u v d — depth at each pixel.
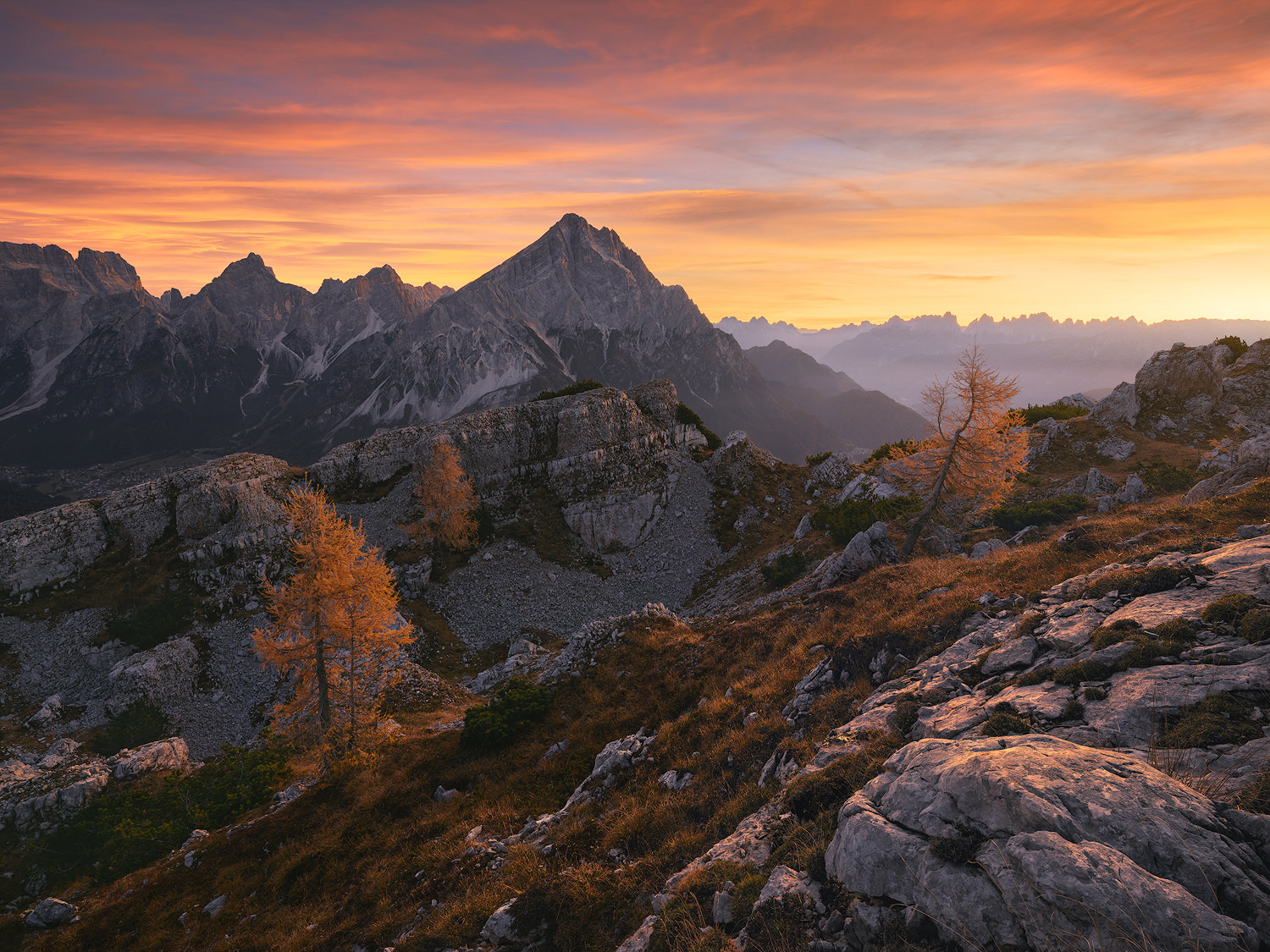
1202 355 59.94
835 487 79.12
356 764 27.47
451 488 69.06
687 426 89.62
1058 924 4.60
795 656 20.41
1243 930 4.17
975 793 6.02
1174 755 6.48
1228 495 19.12
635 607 65.44
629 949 8.53
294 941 16.55
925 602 19.00
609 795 17.61
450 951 11.82
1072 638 10.62
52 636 53.69
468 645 59.16
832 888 6.75
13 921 23.16
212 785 33.69
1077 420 61.00
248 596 58.38
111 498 65.75
